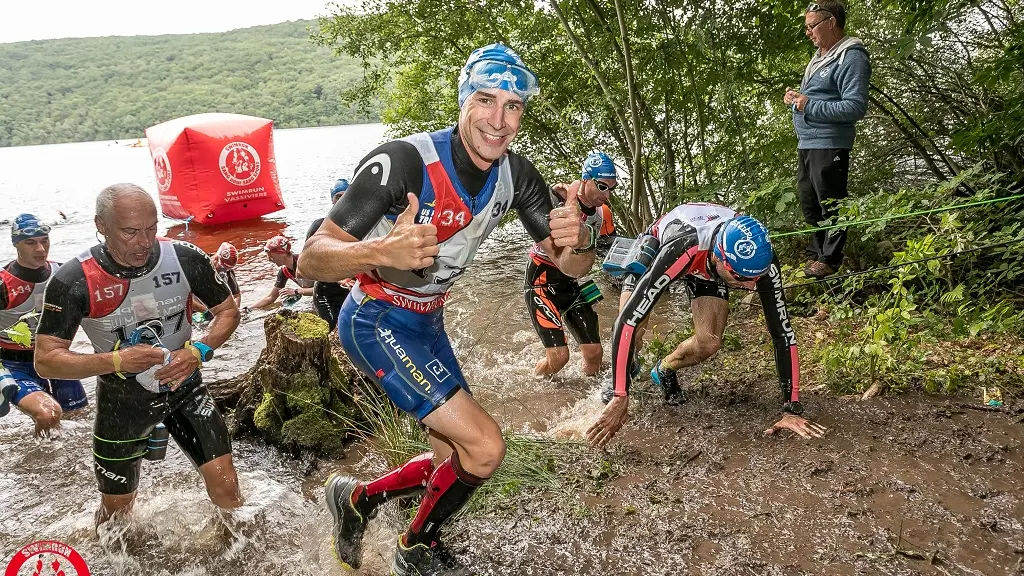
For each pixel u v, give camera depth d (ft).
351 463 12.01
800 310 16.34
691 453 10.77
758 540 8.61
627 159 22.26
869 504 9.08
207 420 10.08
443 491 8.13
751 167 20.30
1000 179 17.97
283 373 12.62
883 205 15.44
